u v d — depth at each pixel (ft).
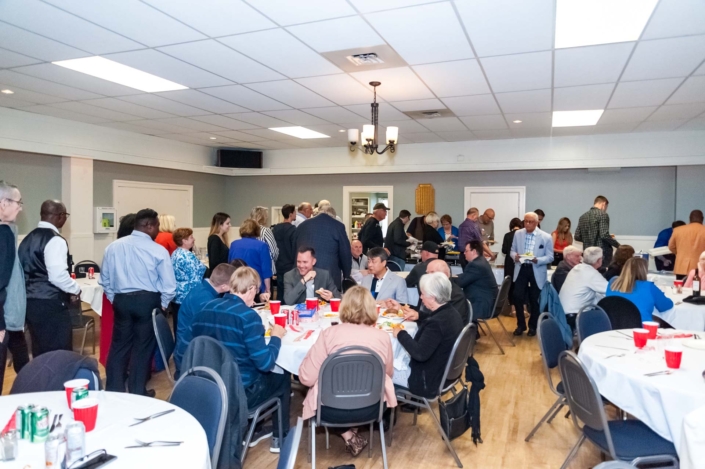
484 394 13.35
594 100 17.63
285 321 10.52
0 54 13.09
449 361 9.34
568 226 24.99
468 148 27.66
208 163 31.53
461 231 23.97
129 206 27.12
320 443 10.56
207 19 10.61
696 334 10.27
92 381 7.15
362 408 8.68
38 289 11.09
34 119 20.93
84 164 23.68
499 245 28.89
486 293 16.51
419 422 11.69
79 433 4.66
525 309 25.63
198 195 32.35
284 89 16.52
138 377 11.53
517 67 13.87
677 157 23.61
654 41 11.76
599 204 21.72
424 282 9.80
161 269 11.56
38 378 7.16
